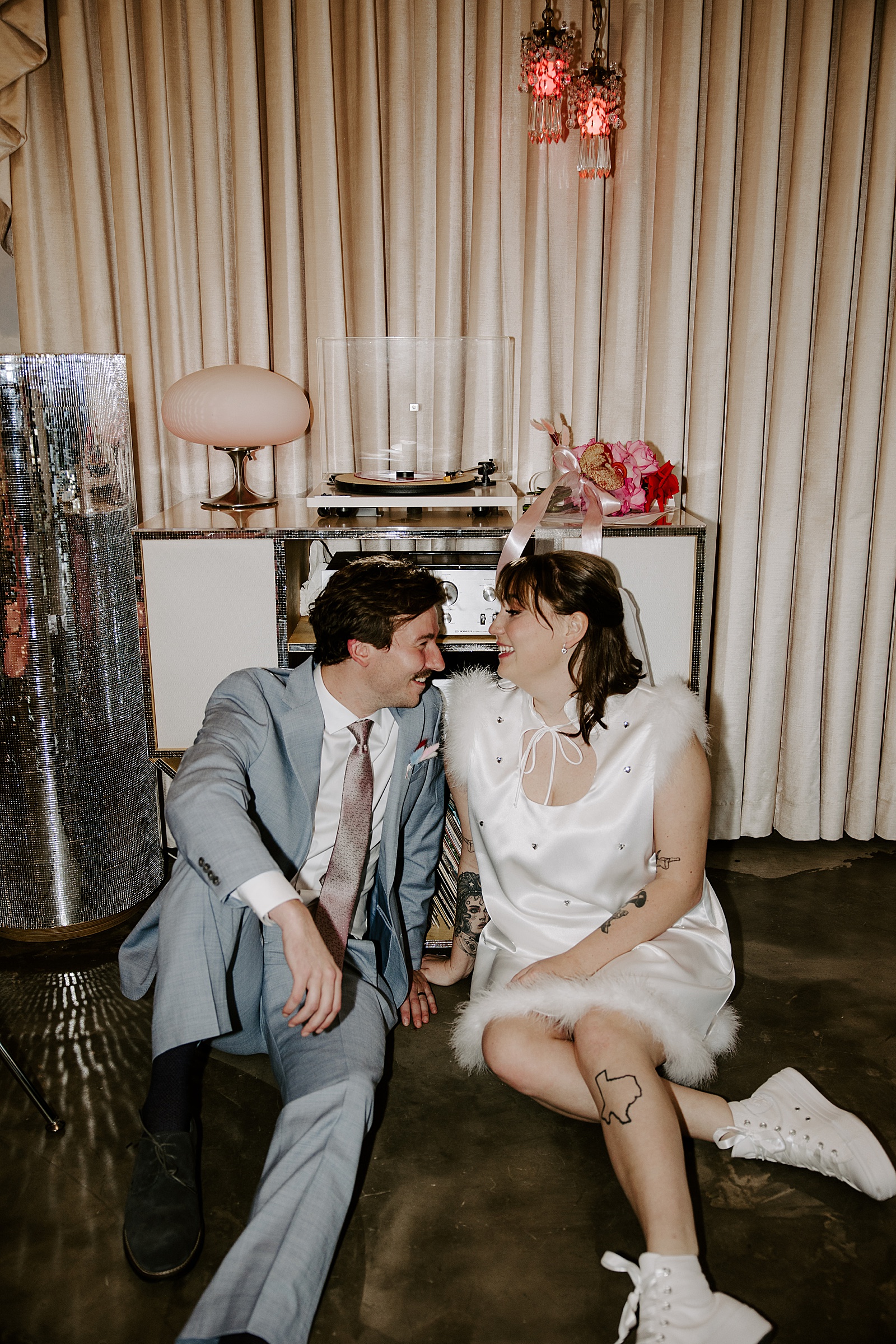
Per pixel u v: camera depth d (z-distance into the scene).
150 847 2.13
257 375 1.90
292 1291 1.14
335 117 2.08
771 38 2.03
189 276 2.16
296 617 2.04
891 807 2.46
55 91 2.06
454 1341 1.19
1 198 2.08
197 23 2.00
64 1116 1.56
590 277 2.13
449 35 2.01
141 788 2.07
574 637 1.48
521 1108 1.60
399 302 2.16
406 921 1.77
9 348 2.22
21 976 1.94
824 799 2.45
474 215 2.12
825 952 2.00
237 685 1.55
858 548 2.29
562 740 1.55
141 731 2.05
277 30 2.01
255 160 2.06
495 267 2.13
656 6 2.05
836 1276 1.27
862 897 2.21
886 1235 1.34
